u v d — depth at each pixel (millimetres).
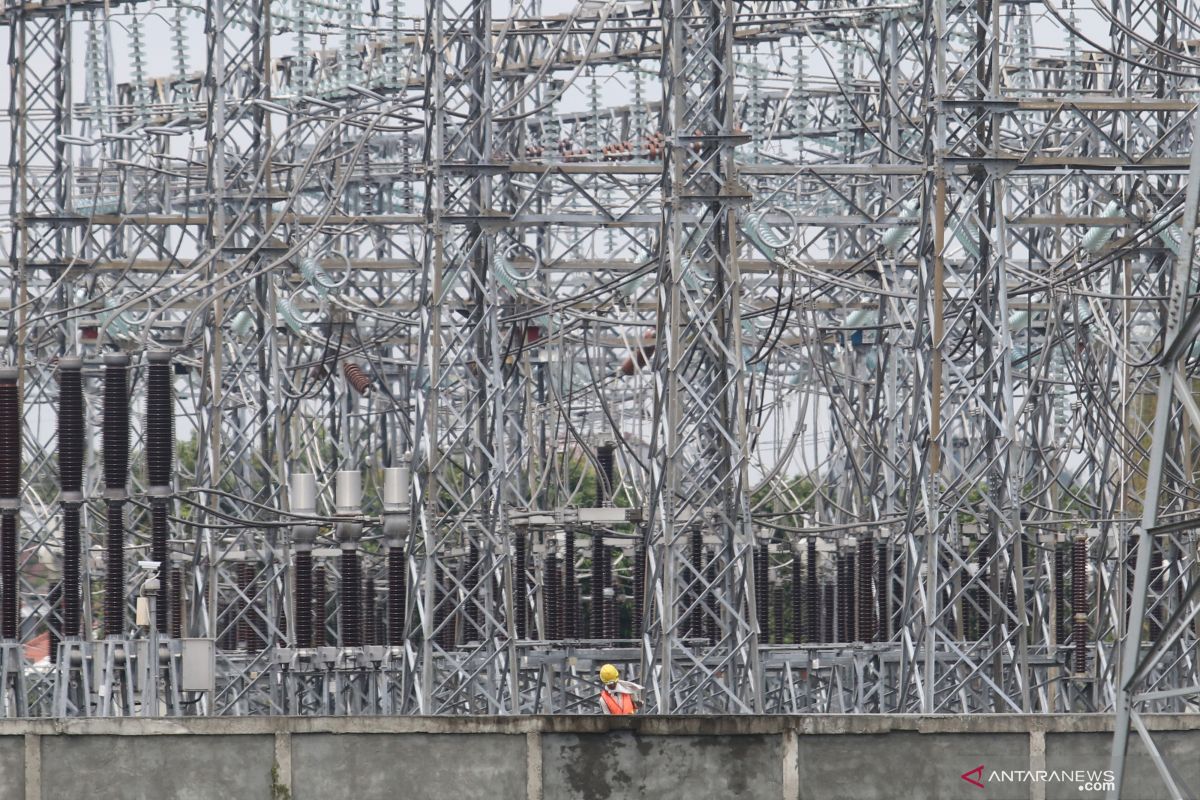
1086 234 142000
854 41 157375
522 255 157500
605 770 84125
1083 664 142750
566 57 162500
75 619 107375
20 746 84125
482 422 130750
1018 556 118812
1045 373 158125
